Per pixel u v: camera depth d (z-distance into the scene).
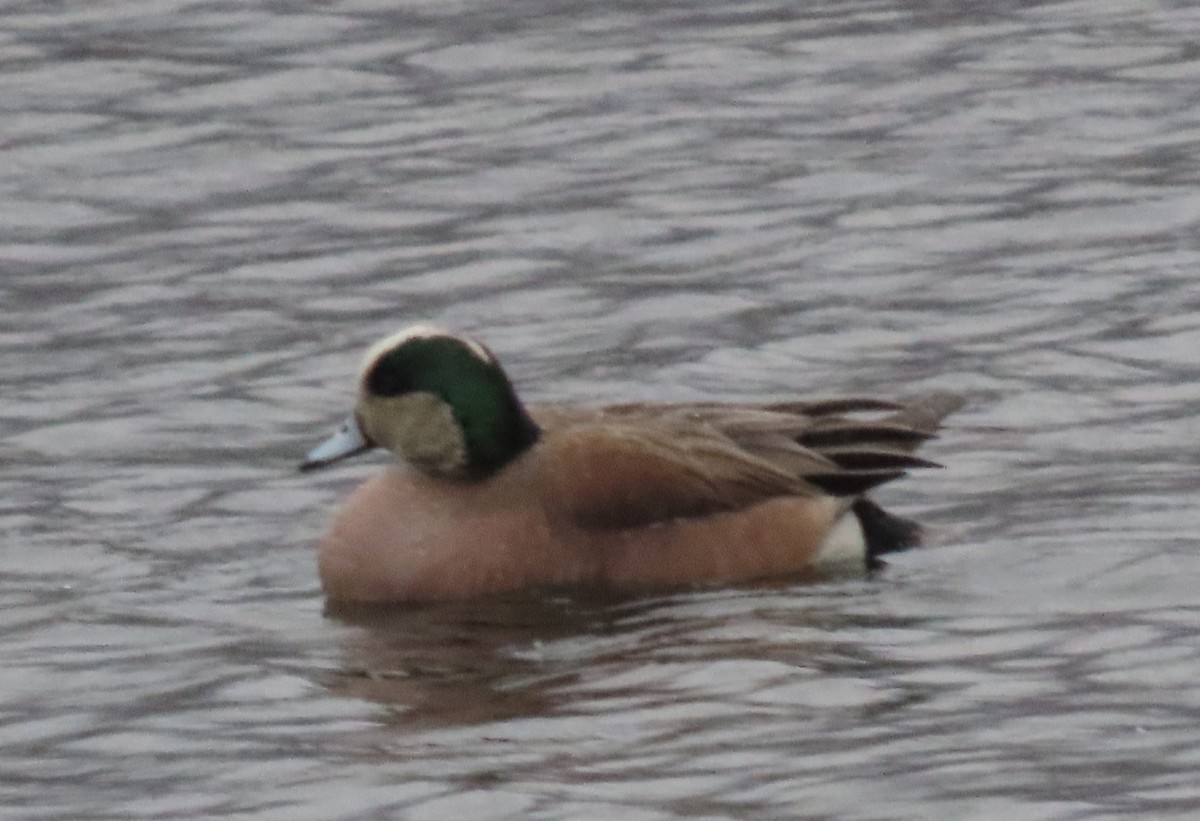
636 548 14.72
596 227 21.23
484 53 25.19
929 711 12.32
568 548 14.67
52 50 25.38
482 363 14.80
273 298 20.09
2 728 12.73
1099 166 21.86
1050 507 15.38
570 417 15.37
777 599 14.30
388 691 12.99
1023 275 19.80
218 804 11.64
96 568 15.14
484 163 22.69
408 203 21.91
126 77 24.73
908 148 22.52
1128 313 18.89
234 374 18.58
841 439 15.38
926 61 24.52
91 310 19.94
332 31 25.86
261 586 14.84
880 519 15.17
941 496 15.76
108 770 12.13
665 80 24.39
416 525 14.68
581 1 26.64
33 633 14.08
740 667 13.07
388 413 14.85
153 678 13.34
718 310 19.52
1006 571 14.41
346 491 16.45
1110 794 11.26
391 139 23.33
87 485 16.53
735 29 25.64
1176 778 11.38
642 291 19.92
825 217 21.14
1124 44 24.61
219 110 24.03
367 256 20.88
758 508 14.91
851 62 24.61
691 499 14.83
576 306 19.75
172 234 21.48
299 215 21.77
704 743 12.04
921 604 14.02
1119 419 16.94
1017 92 23.62
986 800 11.23
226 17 26.22
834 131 23.00
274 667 13.43
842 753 11.84
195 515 16.03
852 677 12.84
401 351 14.80
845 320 19.16
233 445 17.30
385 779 11.80
